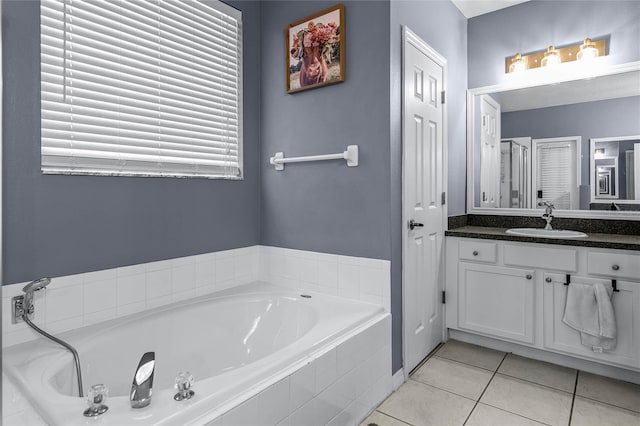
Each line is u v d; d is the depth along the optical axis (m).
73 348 1.51
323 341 1.63
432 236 2.63
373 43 2.13
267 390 1.29
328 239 2.35
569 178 2.85
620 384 2.21
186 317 2.03
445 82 2.76
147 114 2.03
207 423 1.10
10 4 1.54
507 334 2.57
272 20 2.61
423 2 2.49
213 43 2.38
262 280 2.69
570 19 2.83
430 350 2.64
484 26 3.22
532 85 2.99
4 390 1.22
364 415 1.87
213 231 2.39
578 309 2.27
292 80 2.47
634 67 2.58
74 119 1.75
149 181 2.04
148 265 2.03
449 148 2.96
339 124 2.28
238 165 2.56
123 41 1.92
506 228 3.09
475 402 2.03
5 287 1.54
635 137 2.61
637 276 2.12
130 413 1.07
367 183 2.17
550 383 2.23
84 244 1.78
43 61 1.64
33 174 1.62
